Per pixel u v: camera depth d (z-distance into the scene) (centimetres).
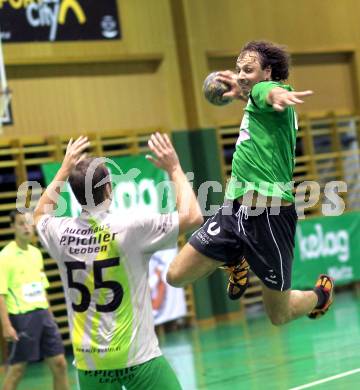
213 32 2189
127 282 652
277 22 2305
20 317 1094
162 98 2133
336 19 2416
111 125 2047
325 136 2455
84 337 654
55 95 1970
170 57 2142
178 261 784
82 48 1995
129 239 652
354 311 1917
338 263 2294
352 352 1379
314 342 1539
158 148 664
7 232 1841
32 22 1931
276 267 770
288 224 775
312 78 2389
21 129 1912
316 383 1170
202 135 2136
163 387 649
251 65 773
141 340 649
